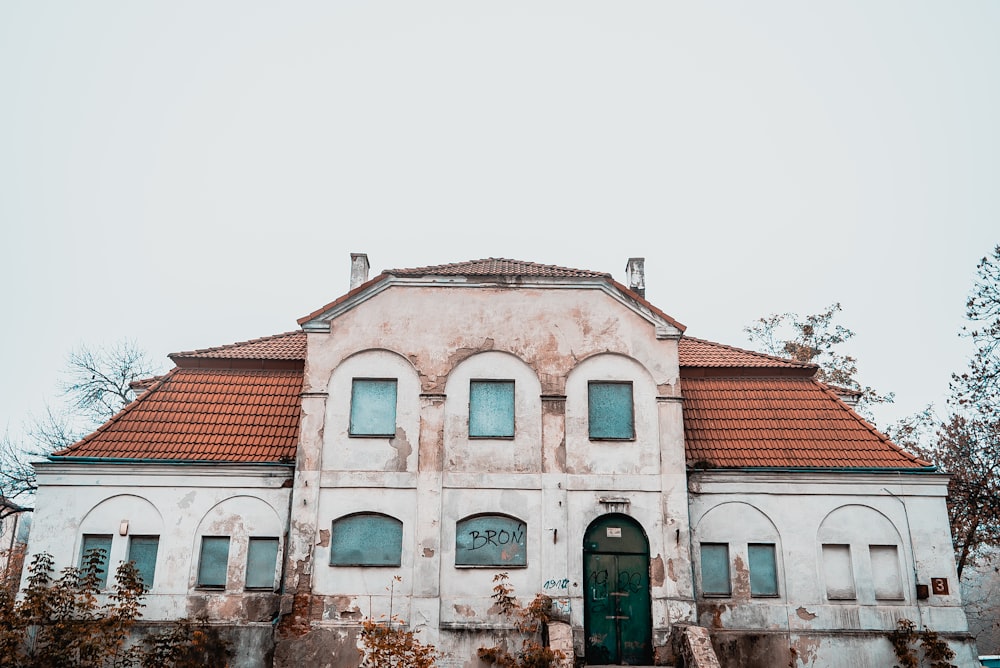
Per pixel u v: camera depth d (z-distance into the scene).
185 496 21.25
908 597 20.86
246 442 22.05
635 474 21.20
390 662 18.44
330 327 22.14
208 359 24.20
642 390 21.84
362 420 21.61
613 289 22.42
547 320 22.27
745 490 21.73
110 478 21.23
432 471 21.11
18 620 18.56
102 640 18.73
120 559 20.73
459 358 21.95
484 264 25.41
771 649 20.50
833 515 21.58
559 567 20.48
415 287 22.50
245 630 20.25
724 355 25.98
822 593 20.94
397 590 20.30
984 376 26.77
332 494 20.95
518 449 21.34
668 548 20.64
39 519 20.88
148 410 22.77
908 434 34.91
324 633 19.94
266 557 21.09
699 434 22.86
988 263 26.92
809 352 40.62
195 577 20.72
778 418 23.44
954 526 29.77
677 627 19.95
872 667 20.42
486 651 19.61
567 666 18.11
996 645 52.16
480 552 20.75
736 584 21.06
